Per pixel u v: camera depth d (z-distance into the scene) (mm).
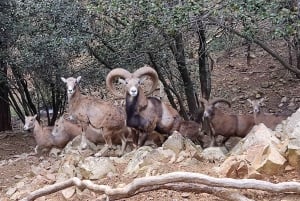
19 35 11875
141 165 6621
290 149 5906
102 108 7910
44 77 12789
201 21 7891
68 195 6246
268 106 16484
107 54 11789
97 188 5766
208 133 9445
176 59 11727
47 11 10789
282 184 5039
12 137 14477
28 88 16312
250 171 5906
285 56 19047
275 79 18297
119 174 6676
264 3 6754
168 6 7621
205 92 13039
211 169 6129
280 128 7207
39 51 11680
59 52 11688
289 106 16109
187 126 8133
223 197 5359
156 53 10891
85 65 12930
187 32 9406
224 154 7051
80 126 8672
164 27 7719
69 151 8266
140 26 8828
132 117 7695
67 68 12586
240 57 20359
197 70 14469
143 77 7996
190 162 6496
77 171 6855
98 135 8078
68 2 10805
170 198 5691
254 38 8672
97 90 13820
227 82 18859
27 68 12359
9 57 12375
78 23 10898
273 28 7453
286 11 6637
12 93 16812
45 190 6160
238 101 17250
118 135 8023
